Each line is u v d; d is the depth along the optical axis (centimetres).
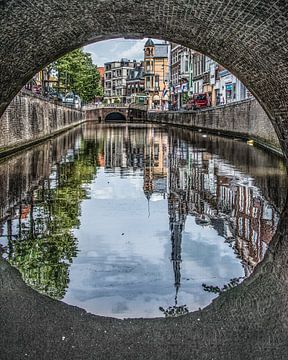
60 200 1505
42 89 5012
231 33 1146
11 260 940
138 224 1216
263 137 3011
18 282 825
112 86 16975
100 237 1097
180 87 8700
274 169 2130
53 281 838
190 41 1387
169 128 6294
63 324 685
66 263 929
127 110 11150
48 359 605
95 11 1109
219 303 747
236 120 3988
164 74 12288
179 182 1850
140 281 839
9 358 604
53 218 1270
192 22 1173
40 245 1038
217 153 2844
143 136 4647
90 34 1328
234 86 5128
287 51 1052
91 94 8238
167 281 834
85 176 2023
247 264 909
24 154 2845
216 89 5947
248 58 1271
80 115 8806
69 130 5931
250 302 745
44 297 769
